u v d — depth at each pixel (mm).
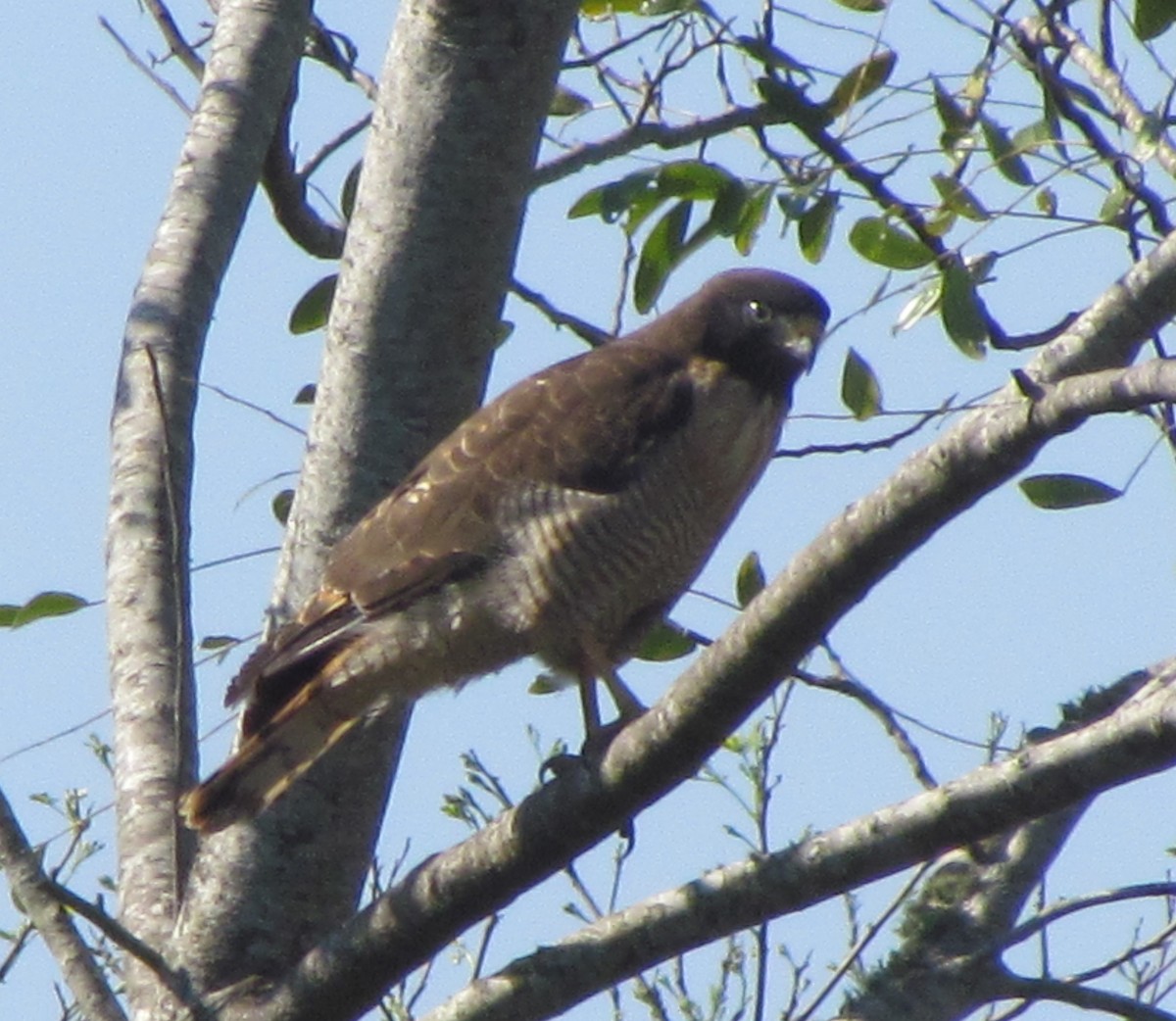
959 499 7555
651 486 10773
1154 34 9719
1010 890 9461
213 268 11562
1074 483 9336
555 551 10562
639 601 11039
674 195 10570
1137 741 7414
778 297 11445
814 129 11039
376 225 10633
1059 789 7605
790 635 7953
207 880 9789
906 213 10117
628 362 11078
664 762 8359
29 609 10727
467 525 10469
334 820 10000
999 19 10594
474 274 10594
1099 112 10656
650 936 8461
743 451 11164
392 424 10586
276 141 12477
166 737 10180
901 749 9805
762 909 8258
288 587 10531
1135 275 7680
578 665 10852
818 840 8172
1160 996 9602
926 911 9445
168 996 9469
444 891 8773
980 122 10328
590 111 12555
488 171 10570
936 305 9828
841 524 7762
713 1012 9602
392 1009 9766
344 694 10195
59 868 9305
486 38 10539
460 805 10461
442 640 10375
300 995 9109
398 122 10648
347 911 9953
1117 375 7125
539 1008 8578
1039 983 9016
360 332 10617
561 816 8539
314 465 10617
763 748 9938
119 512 10797
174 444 10984
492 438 10680
